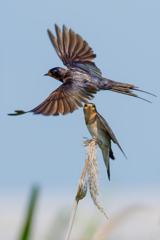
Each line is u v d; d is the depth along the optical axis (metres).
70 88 7.03
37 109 6.00
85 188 6.66
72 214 6.37
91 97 6.92
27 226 3.70
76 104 6.51
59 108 6.20
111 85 8.89
